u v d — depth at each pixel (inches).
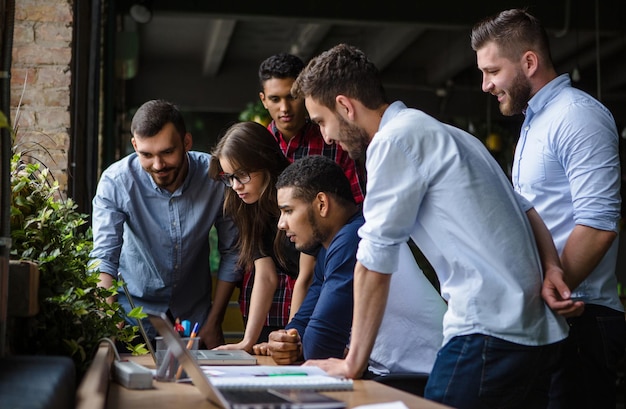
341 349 106.6
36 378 68.3
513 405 89.2
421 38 462.3
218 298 144.9
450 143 88.9
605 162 111.9
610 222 110.7
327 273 108.1
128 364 87.7
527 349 87.1
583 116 113.1
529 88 117.6
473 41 121.0
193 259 146.1
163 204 143.8
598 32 356.5
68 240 107.9
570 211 116.0
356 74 93.7
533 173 117.9
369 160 89.7
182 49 495.8
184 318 147.4
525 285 87.9
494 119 522.0
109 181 142.6
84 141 196.2
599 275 117.7
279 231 131.9
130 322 143.6
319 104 95.3
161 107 136.9
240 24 434.0
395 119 90.7
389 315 108.9
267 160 131.3
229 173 130.8
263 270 134.3
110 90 244.2
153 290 144.9
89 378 74.5
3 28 87.7
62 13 173.3
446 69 482.3
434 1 346.0
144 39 472.4
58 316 95.0
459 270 88.8
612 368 119.0
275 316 141.9
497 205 88.6
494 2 348.2
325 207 111.0
